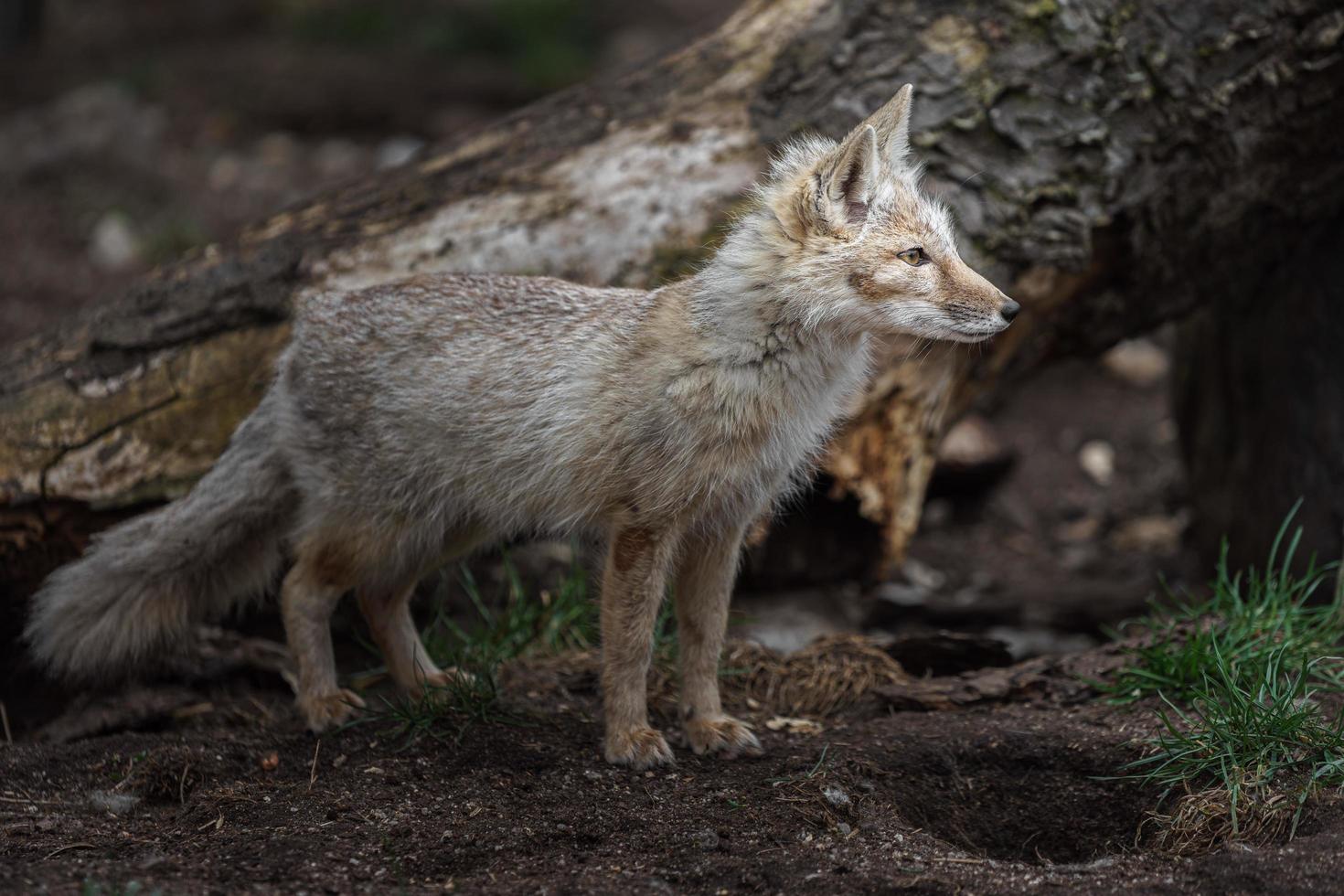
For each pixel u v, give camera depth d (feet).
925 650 29.94
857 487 32.42
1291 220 34.94
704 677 25.18
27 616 29.50
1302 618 28.14
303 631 26.43
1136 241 32.42
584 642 31.53
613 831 21.36
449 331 25.13
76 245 57.00
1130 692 25.77
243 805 22.31
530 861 20.34
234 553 28.04
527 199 30.83
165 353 29.76
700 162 30.78
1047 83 30.35
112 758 24.63
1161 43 30.42
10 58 80.38
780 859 20.08
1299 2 30.78
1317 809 20.63
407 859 20.26
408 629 28.12
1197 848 20.97
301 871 19.61
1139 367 60.29
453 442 24.98
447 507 26.00
